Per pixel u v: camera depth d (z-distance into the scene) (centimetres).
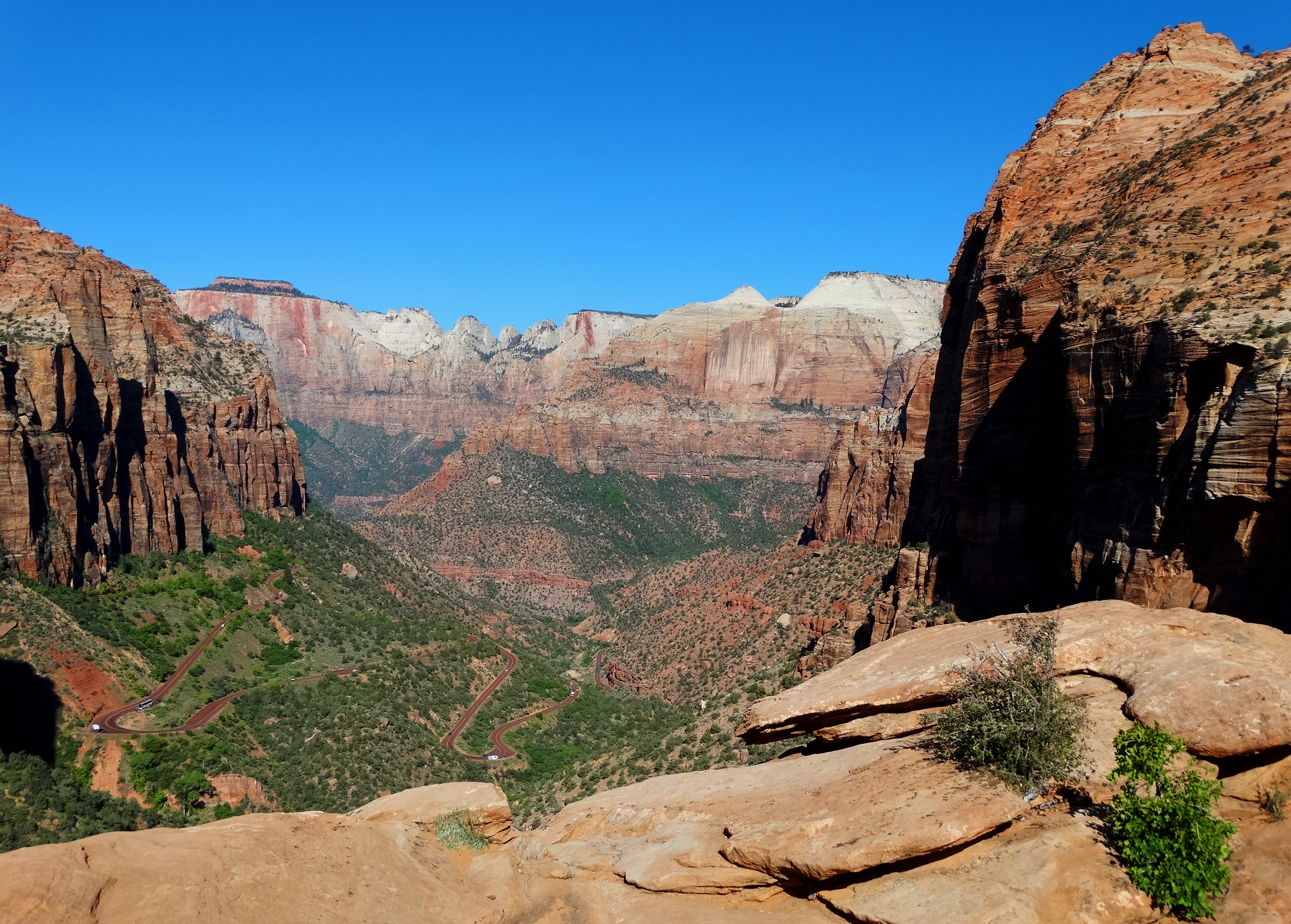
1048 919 1345
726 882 1645
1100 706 1748
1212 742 1541
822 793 1784
